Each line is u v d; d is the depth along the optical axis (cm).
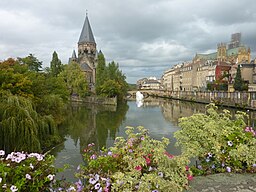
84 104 7512
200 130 648
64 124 3294
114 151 509
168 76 17238
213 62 10412
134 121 3934
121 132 2908
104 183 423
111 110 5906
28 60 4828
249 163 591
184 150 646
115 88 7712
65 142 2280
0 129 1452
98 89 7938
